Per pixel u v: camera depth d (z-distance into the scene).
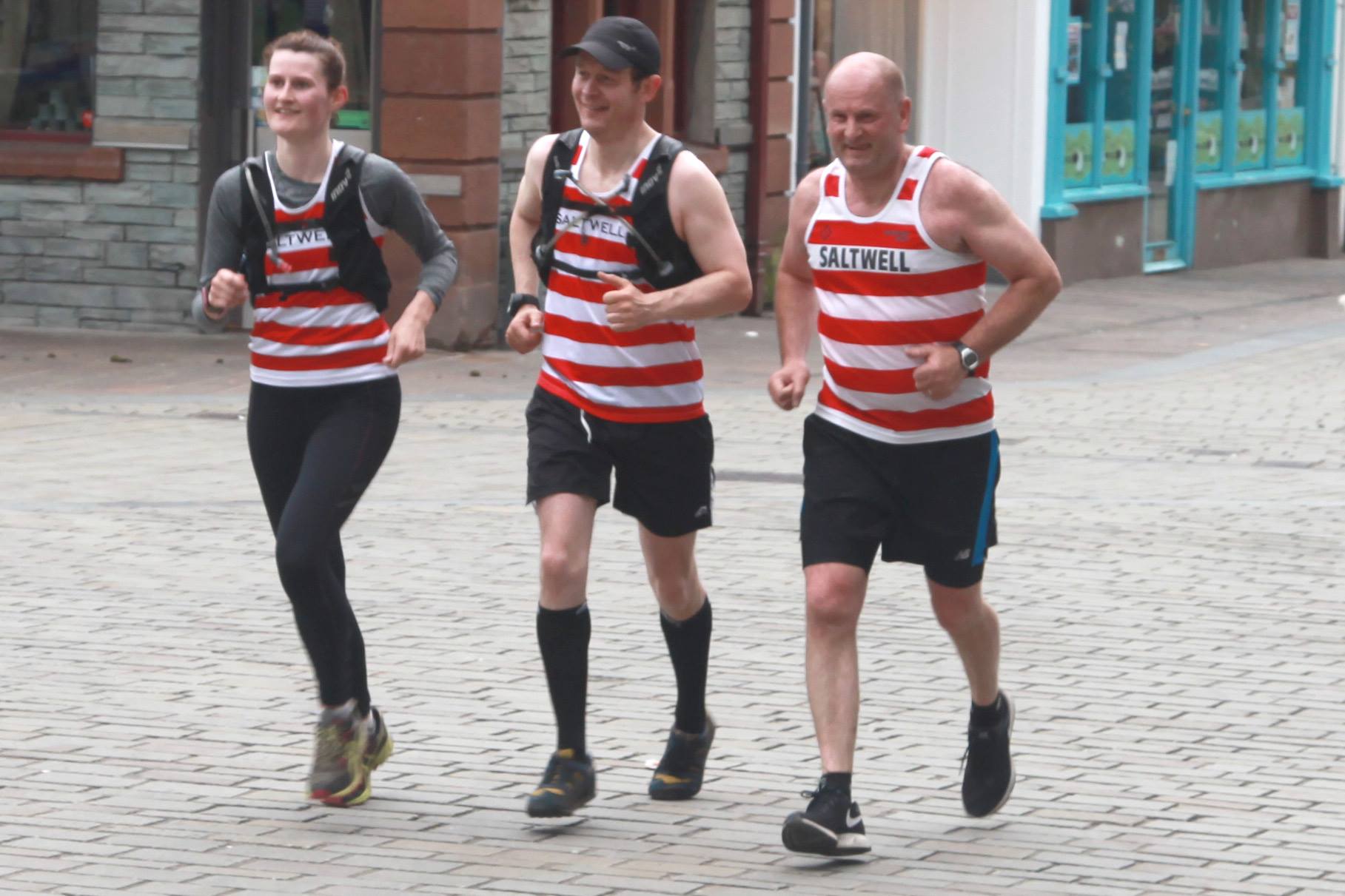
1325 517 31.27
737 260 16.64
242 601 24.83
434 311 17.42
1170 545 28.98
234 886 15.39
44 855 16.00
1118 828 17.11
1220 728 20.09
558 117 51.84
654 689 21.20
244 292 16.91
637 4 53.94
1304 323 58.19
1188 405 43.00
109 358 45.53
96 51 48.41
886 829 17.03
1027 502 32.09
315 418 17.38
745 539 29.05
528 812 16.67
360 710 17.69
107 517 29.69
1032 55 63.69
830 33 63.03
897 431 16.30
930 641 23.31
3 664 21.69
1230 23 73.19
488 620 24.06
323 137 17.14
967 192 15.83
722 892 15.41
